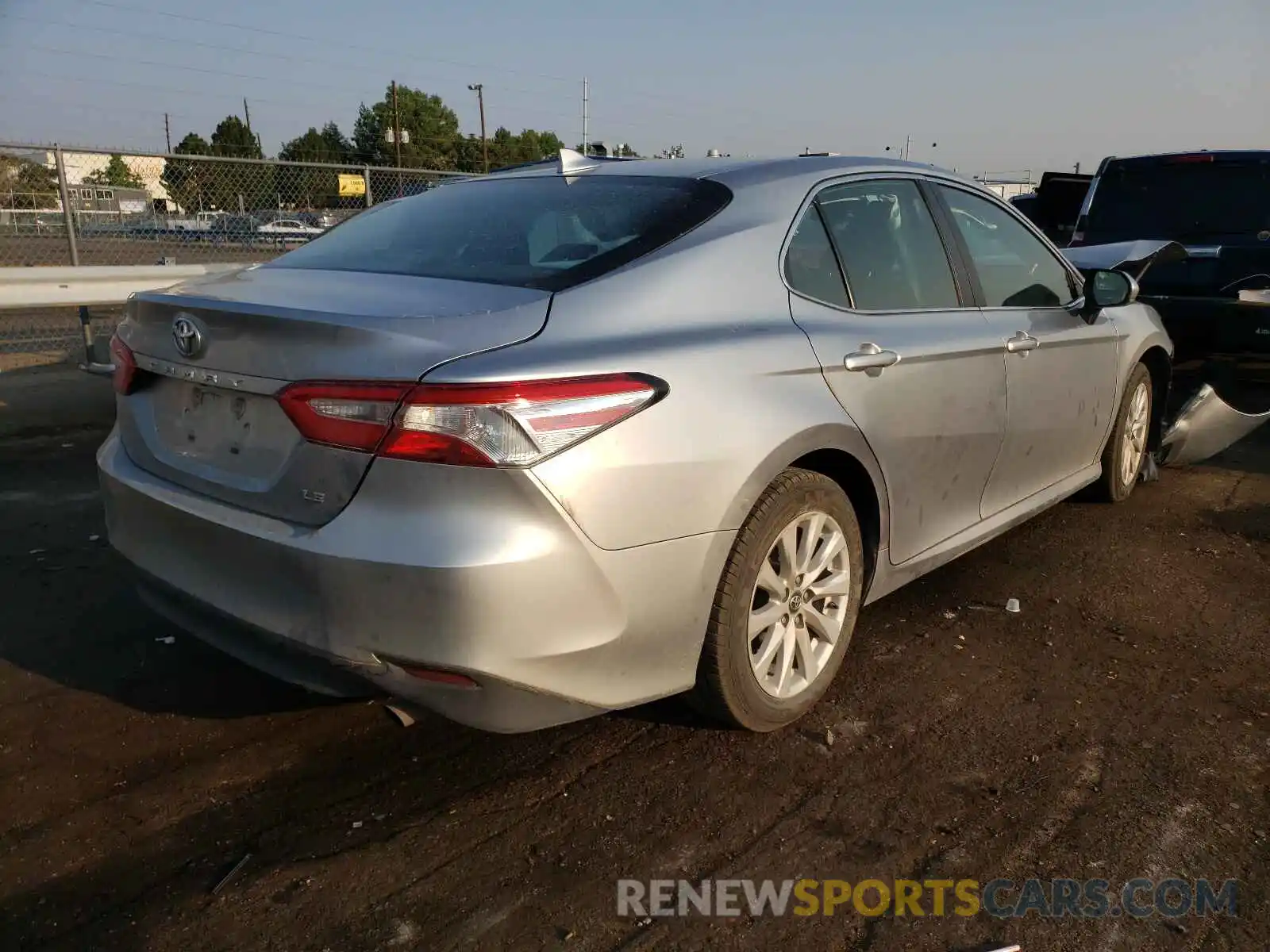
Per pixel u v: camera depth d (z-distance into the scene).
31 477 5.54
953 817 2.57
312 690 2.46
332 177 10.01
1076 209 12.05
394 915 2.21
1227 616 3.84
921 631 3.66
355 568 2.20
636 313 2.54
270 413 2.41
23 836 2.46
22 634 3.56
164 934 2.15
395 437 2.16
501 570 2.15
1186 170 7.56
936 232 3.61
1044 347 3.90
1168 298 6.54
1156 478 5.65
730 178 3.06
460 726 3.00
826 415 2.80
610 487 2.29
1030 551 4.50
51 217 9.05
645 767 2.79
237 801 2.62
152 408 2.82
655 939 2.15
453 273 2.74
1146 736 2.96
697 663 2.63
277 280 2.86
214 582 2.53
